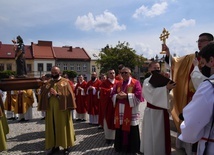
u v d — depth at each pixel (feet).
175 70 15.65
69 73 132.46
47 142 18.40
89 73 169.17
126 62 116.98
